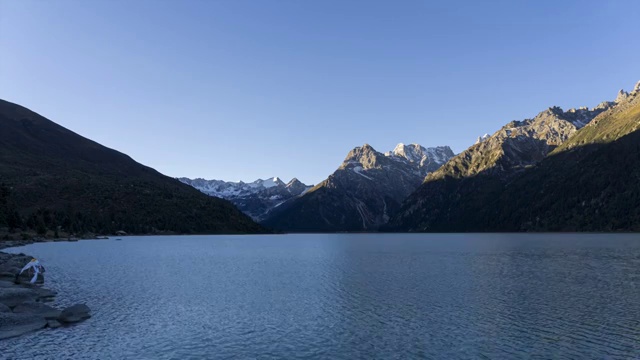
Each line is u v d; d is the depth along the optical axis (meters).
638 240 197.38
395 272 86.56
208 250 159.25
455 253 141.12
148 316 47.38
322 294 60.69
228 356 34.69
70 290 63.53
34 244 163.38
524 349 35.38
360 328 42.25
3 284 59.06
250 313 48.97
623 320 43.66
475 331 40.56
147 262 106.81
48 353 34.94
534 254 127.00
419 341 37.97
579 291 59.94
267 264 106.38
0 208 187.38
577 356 33.62
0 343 37.06
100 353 35.16
